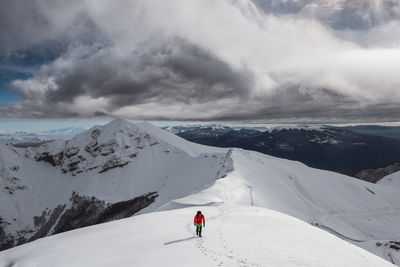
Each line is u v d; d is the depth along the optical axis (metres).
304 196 169.88
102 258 17.52
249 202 107.06
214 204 74.12
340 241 28.09
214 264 16.17
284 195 153.50
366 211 158.88
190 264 16.08
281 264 16.75
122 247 20.08
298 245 22.42
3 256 21.06
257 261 17.06
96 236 24.28
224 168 195.50
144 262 16.47
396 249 72.75
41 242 24.39
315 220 133.62
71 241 22.89
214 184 114.12
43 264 17.09
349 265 19.06
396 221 147.62
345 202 169.75
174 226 28.73
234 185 124.00
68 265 16.53
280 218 37.03
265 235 25.02
